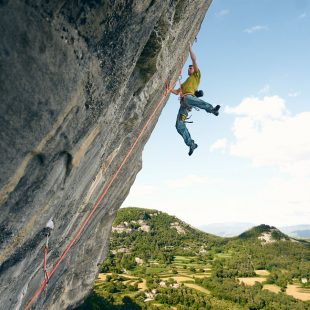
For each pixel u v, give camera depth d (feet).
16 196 12.65
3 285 16.71
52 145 12.60
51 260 25.48
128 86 18.94
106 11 11.50
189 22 22.76
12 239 14.46
